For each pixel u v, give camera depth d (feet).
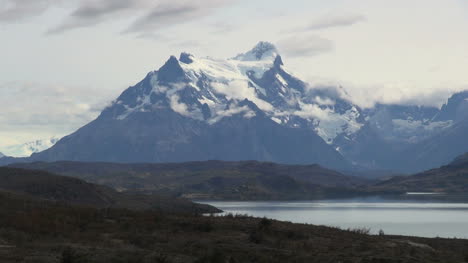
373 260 577.02
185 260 553.64
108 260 534.78
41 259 530.68
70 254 510.17
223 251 612.29
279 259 578.25
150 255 567.59
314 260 574.56
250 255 589.32
